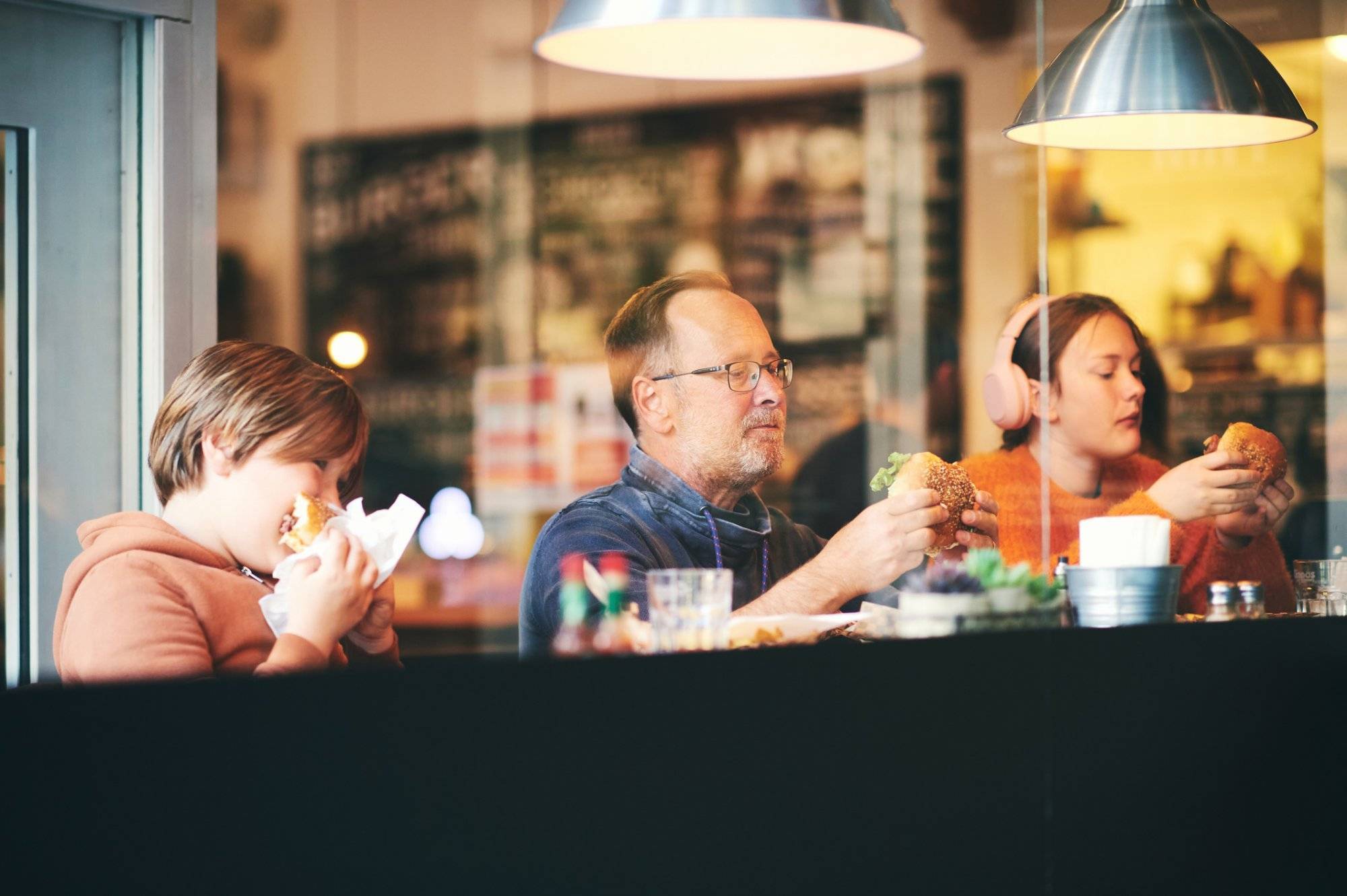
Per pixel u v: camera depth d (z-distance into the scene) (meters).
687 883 1.53
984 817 1.74
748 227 4.48
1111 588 1.99
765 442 2.71
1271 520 2.77
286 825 1.33
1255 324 2.99
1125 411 2.83
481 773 1.42
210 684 1.30
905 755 1.68
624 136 4.52
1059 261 2.91
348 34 4.21
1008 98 4.32
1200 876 1.91
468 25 4.41
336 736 1.35
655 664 1.52
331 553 1.84
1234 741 1.94
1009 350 2.84
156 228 2.51
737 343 2.71
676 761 1.53
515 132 4.51
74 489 2.49
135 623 1.77
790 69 2.18
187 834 1.29
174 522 1.99
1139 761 1.86
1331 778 2.02
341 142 4.23
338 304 4.27
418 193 4.40
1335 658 2.02
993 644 1.75
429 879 1.39
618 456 4.53
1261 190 3.01
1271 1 3.00
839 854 1.63
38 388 2.45
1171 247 2.97
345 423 2.07
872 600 2.50
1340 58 3.04
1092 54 2.42
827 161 4.42
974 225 4.37
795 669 1.61
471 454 4.44
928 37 4.30
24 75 2.42
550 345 4.52
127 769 1.27
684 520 2.63
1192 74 2.35
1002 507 2.75
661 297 2.73
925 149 4.37
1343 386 3.02
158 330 2.50
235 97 4.04
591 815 1.48
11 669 2.43
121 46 2.53
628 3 1.90
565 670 1.47
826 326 4.37
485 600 4.32
